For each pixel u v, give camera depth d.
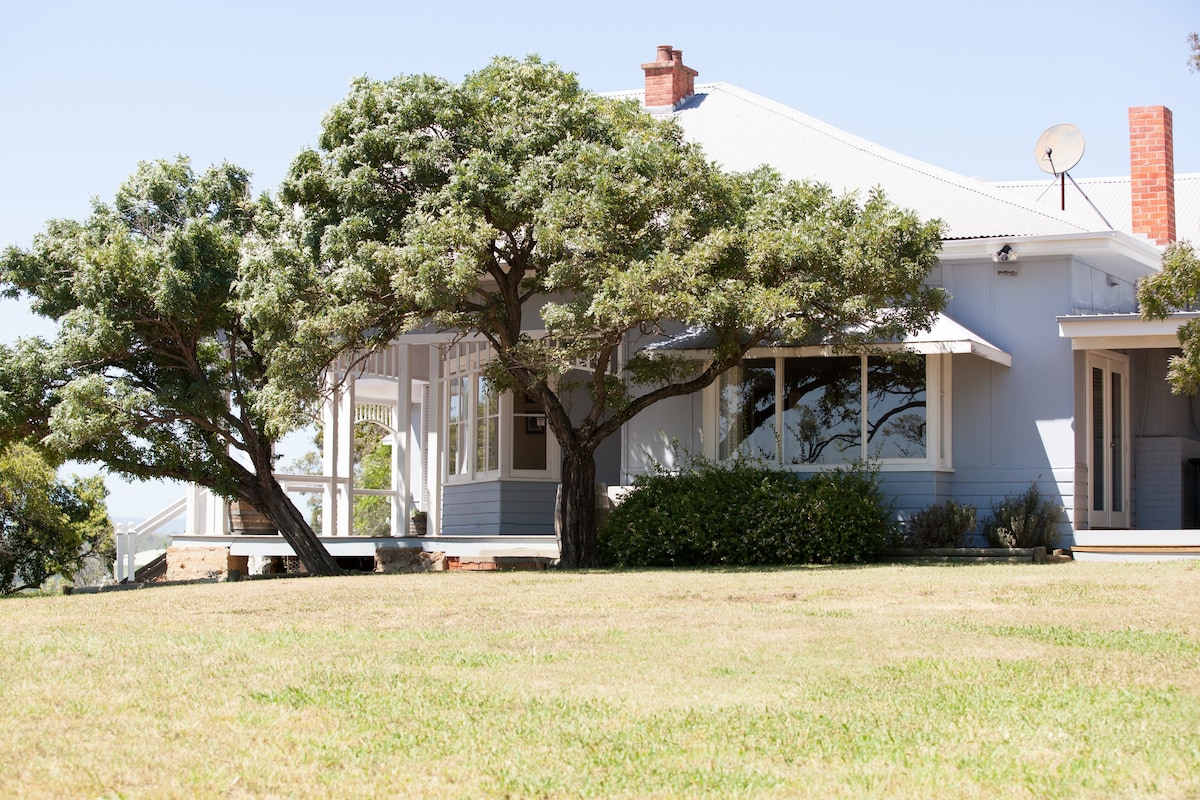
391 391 29.75
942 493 18.81
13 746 5.53
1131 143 26.11
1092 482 19.81
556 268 15.80
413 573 17.84
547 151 17.30
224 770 5.14
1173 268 15.63
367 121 17.23
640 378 18.56
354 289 16.05
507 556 20.17
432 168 16.91
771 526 17.59
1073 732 5.66
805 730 5.79
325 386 17.92
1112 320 18.14
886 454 18.84
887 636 8.77
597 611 10.65
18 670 7.57
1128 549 17.70
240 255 18.33
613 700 6.50
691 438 20.12
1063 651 7.95
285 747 5.54
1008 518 18.25
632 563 18.20
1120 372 21.38
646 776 5.05
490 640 8.79
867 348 17.42
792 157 22.36
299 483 24.81
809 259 15.67
